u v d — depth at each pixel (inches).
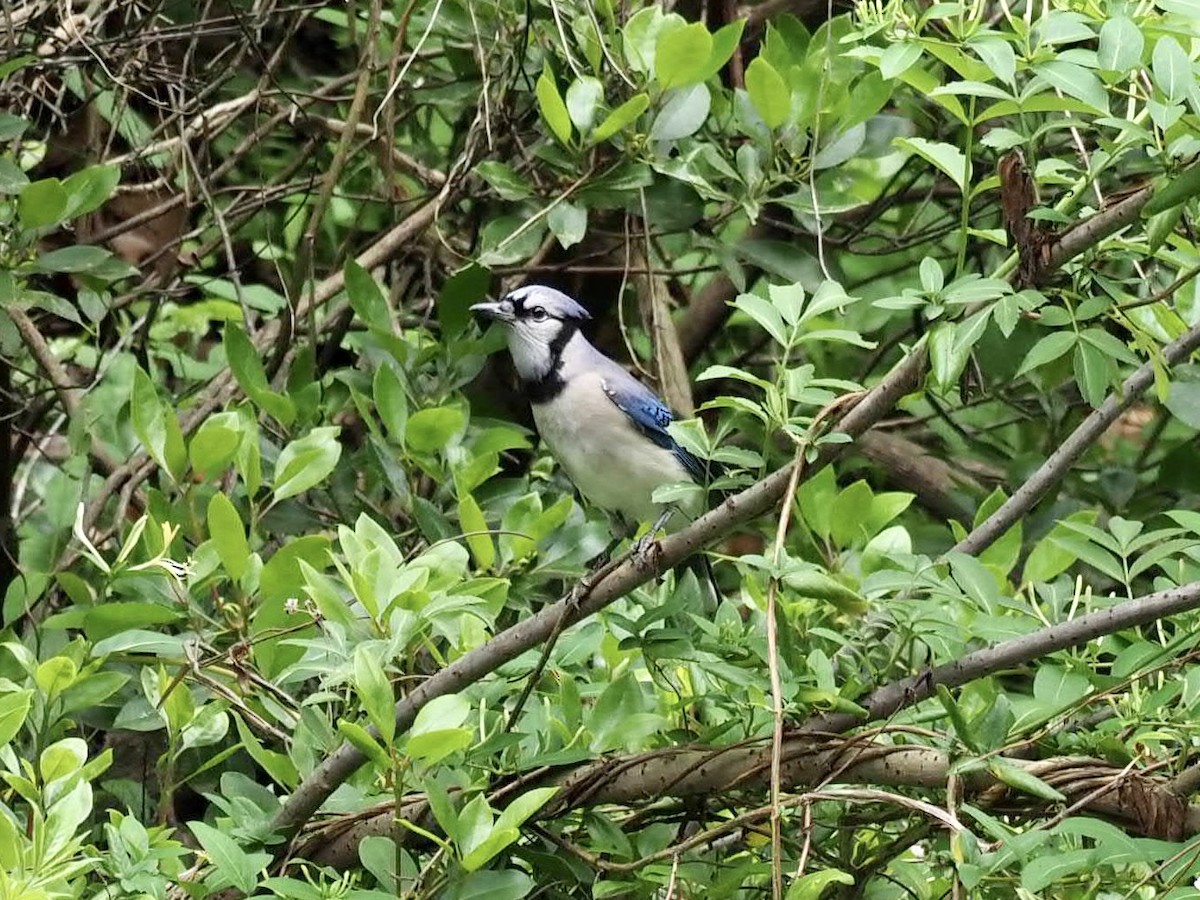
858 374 521.3
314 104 478.6
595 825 270.4
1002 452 500.4
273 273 532.1
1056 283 267.1
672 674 307.7
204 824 240.2
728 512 260.1
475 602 255.0
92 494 431.8
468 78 430.9
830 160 385.1
